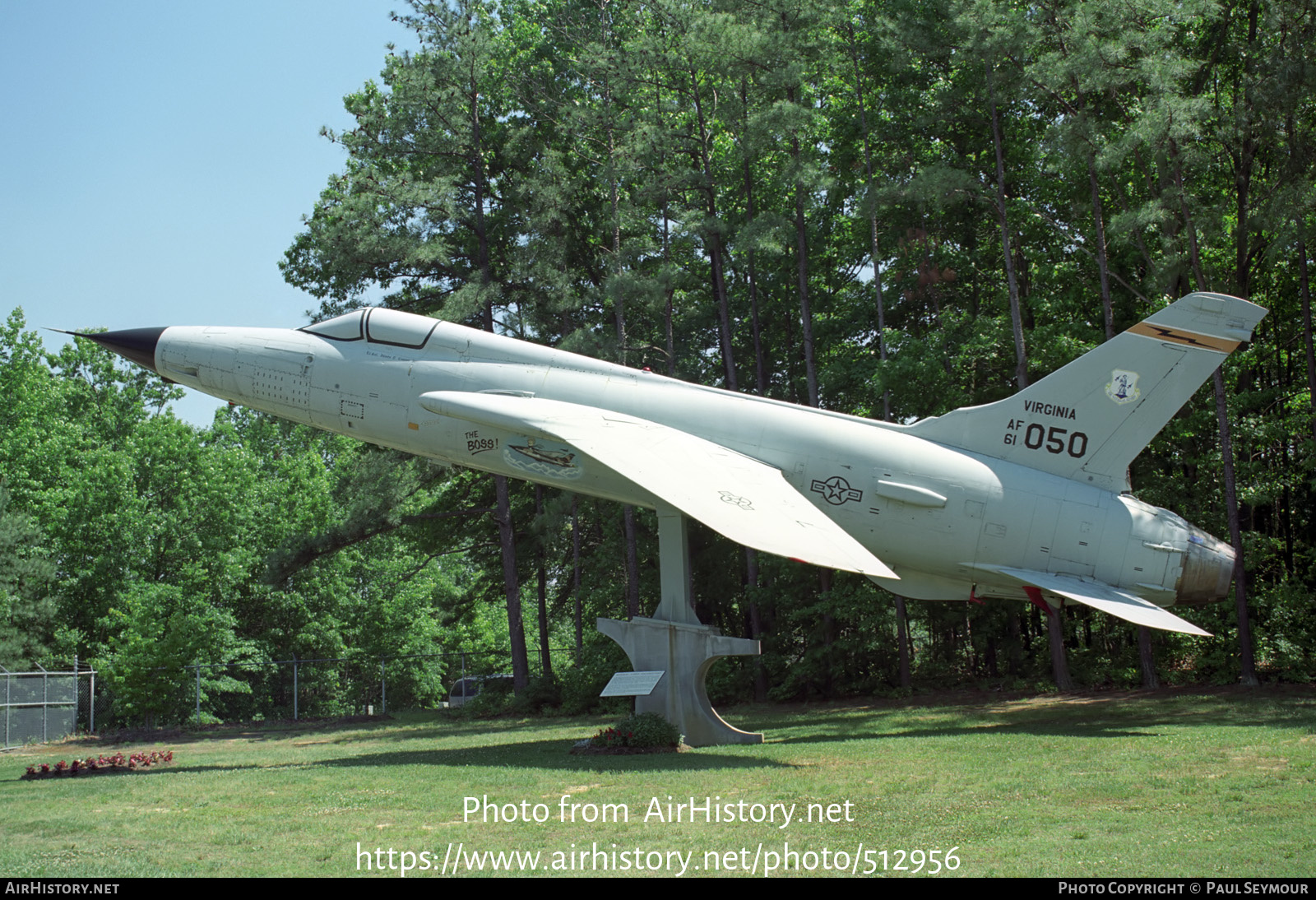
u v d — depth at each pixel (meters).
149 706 27.52
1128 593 14.44
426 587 44.16
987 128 26.80
